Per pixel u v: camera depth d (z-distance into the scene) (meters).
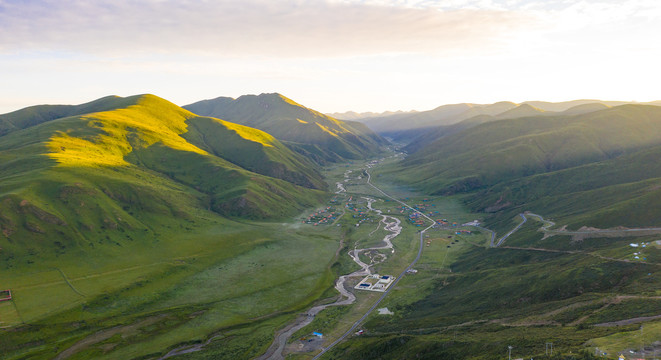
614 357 59.88
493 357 72.31
